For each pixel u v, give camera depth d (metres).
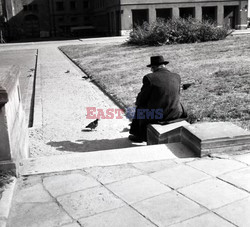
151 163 4.17
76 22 65.12
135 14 50.28
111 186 3.63
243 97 8.35
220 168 3.92
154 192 3.46
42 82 13.98
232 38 28.34
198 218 2.96
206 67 13.88
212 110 7.38
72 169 4.10
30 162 4.36
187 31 27.27
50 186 3.69
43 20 63.50
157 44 27.42
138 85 11.75
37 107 9.46
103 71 15.97
